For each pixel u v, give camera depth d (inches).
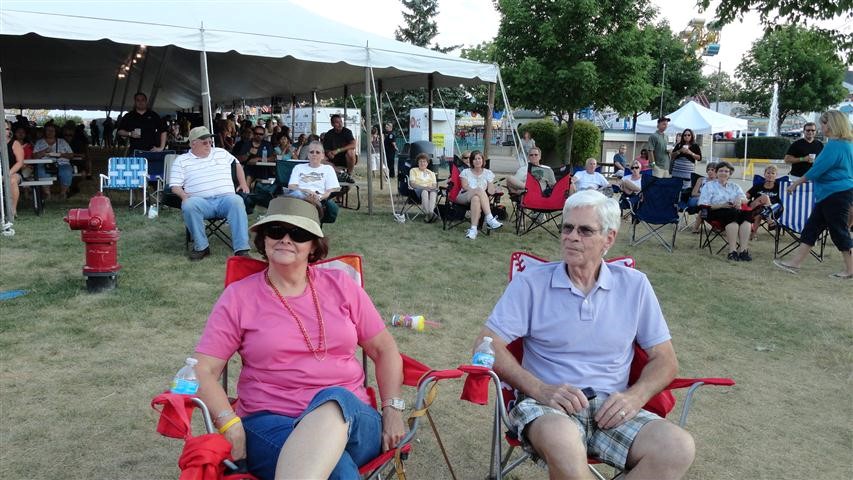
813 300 240.8
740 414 145.6
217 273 235.5
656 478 85.0
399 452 88.5
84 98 804.6
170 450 117.3
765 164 997.2
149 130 409.7
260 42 331.6
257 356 90.7
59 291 203.9
